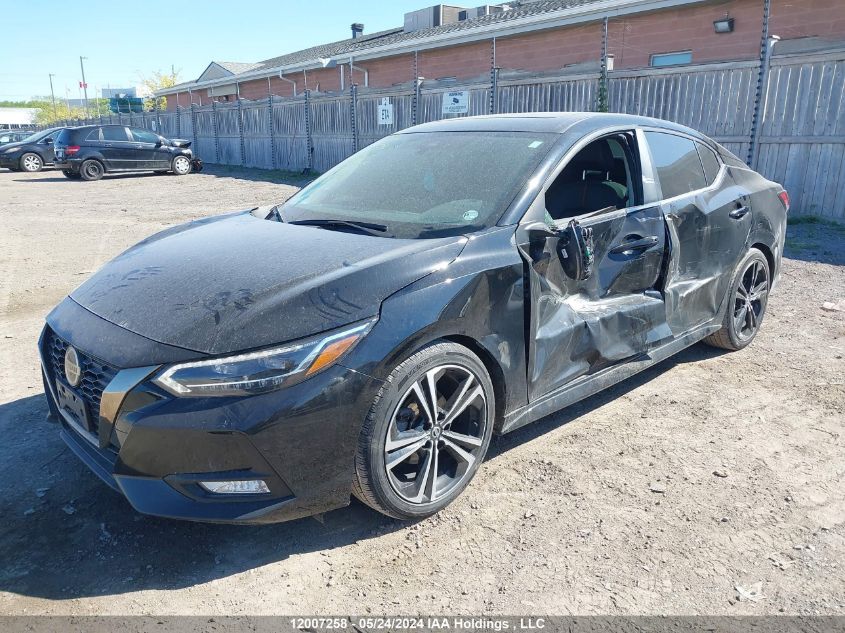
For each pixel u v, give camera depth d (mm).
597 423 3854
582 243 3268
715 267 4391
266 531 2863
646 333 3850
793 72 9328
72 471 3316
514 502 3061
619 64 15891
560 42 17172
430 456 2871
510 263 3031
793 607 2416
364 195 3693
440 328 2748
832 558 2680
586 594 2480
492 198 3279
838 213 9219
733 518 2934
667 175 4066
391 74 23562
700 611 2398
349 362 2533
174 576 2580
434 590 2504
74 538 2799
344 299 2619
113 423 2502
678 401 4141
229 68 43688
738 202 4574
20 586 2508
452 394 2943
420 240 3037
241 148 25469
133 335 2594
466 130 4004
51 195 16469
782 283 6793
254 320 2521
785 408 4031
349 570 2617
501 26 17047
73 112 88375
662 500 3068
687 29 14398
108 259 8461
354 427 2576
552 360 3285
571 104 12383
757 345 5113
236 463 2424
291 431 2455
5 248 9242
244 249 3141
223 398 2398
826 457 3461
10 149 25438
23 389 4316
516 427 3225
